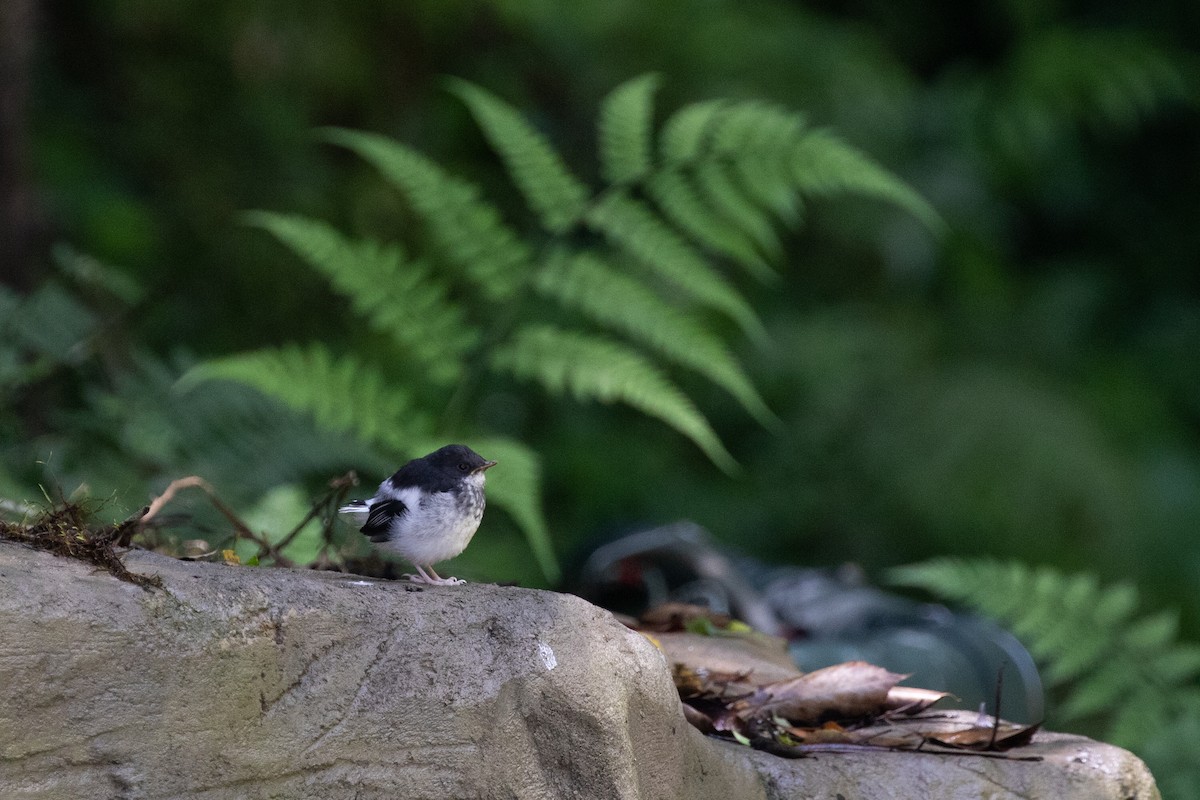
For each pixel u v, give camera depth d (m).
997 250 20.62
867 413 17.38
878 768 4.66
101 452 6.93
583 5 17.70
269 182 14.90
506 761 3.93
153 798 3.48
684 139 8.09
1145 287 21.89
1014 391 17.52
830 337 17.78
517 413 17.25
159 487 6.62
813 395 17.44
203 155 14.82
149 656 3.52
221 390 7.32
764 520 17.11
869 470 17.08
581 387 7.64
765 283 17.89
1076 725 10.62
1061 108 20.30
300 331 14.65
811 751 4.77
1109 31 21.66
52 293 7.38
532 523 6.89
